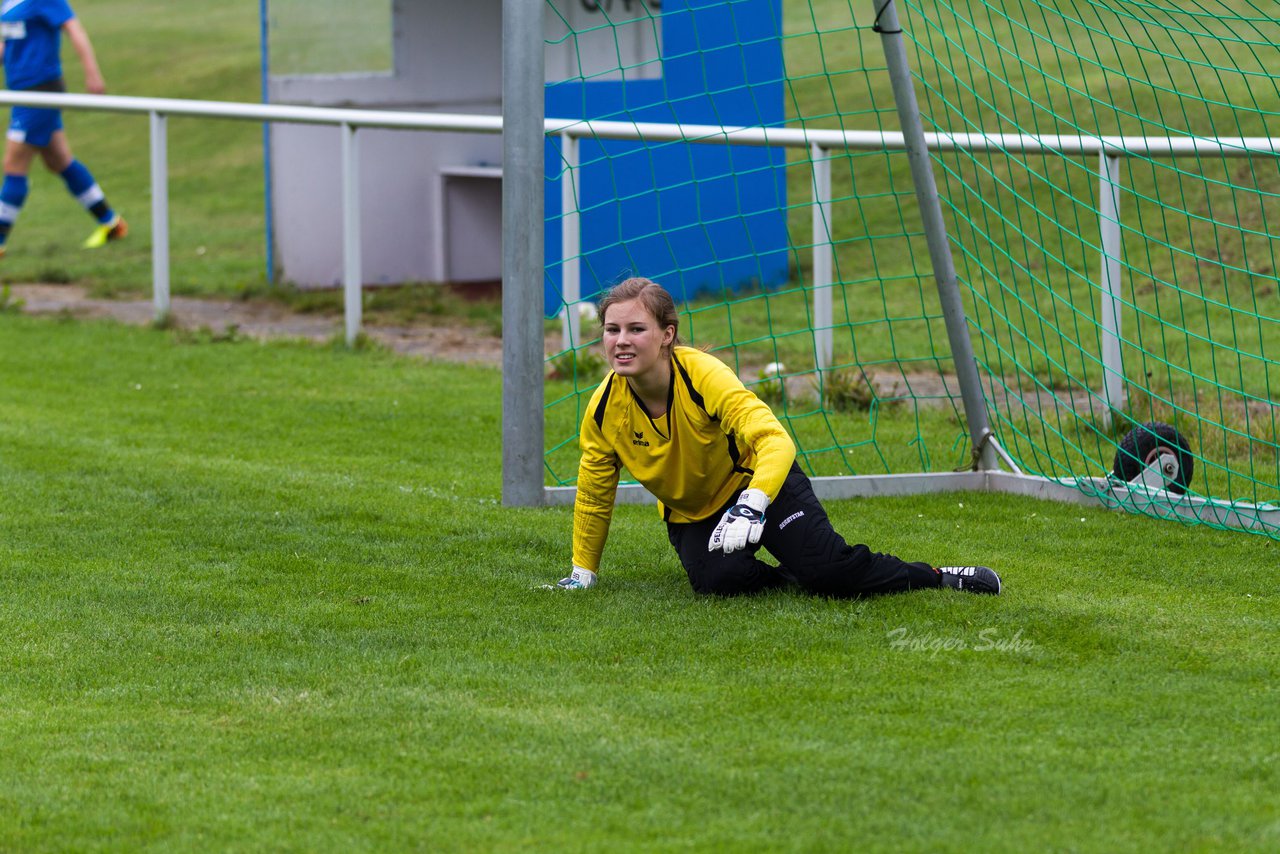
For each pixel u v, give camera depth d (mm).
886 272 46188
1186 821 10391
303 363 34938
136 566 18406
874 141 31109
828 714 12734
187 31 108438
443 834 10422
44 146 46156
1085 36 59875
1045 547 19531
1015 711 12766
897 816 10562
